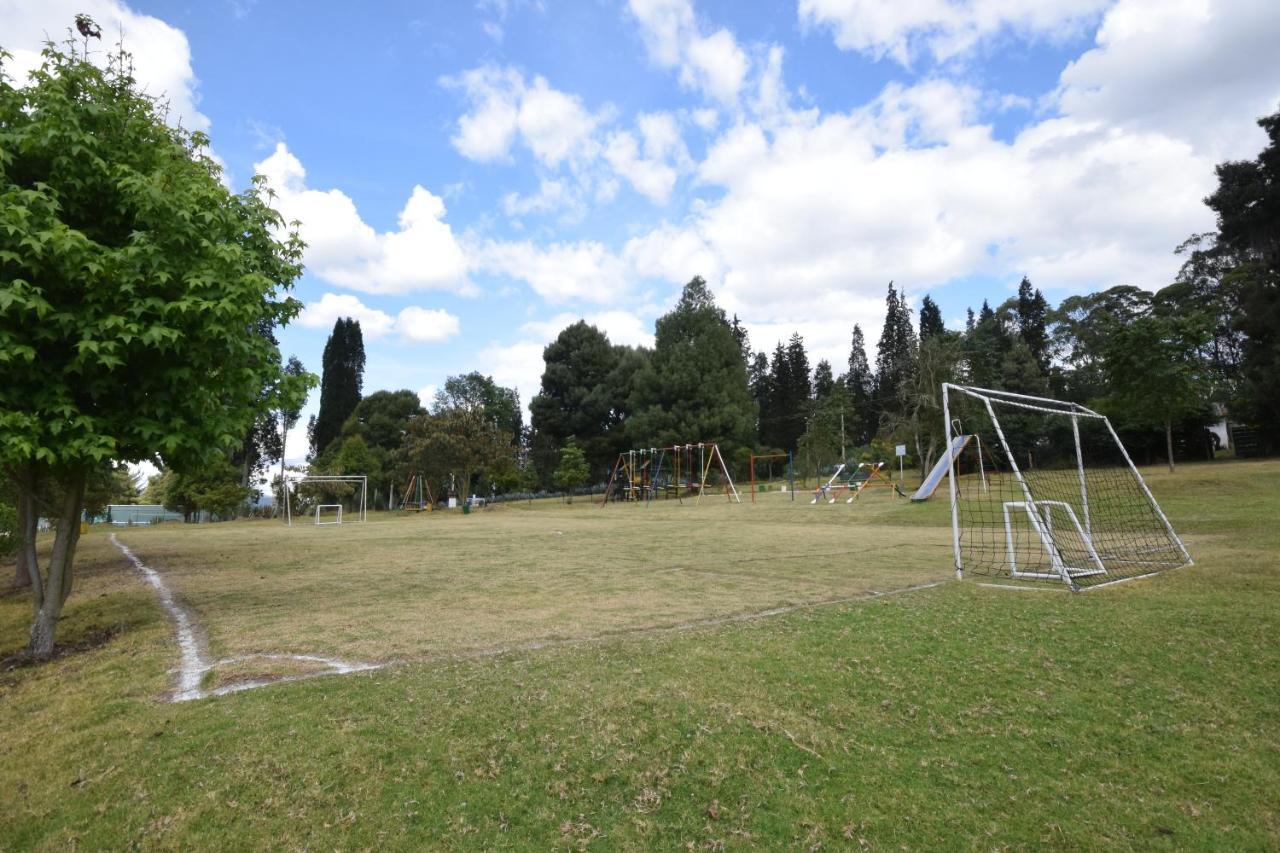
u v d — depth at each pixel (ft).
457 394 214.90
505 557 46.50
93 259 18.30
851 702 15.29
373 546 57.88
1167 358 79.20
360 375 218.38
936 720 14.42
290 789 11.75
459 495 163.94
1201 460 117.70
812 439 161.27
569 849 10.14
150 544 66.64
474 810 11.09
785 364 244.63
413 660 19.26
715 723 14.03
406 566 42.42
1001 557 40.29
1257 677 16.51
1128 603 24.32
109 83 22.80
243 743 13.43
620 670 17.51
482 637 21.95
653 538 59.88
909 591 28.86
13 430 18.37
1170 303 158.51
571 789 11.71
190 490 147.74
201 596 32.07
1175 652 18.47
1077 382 162.20
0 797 12.01
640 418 167.63
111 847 10.45
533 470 193.36
